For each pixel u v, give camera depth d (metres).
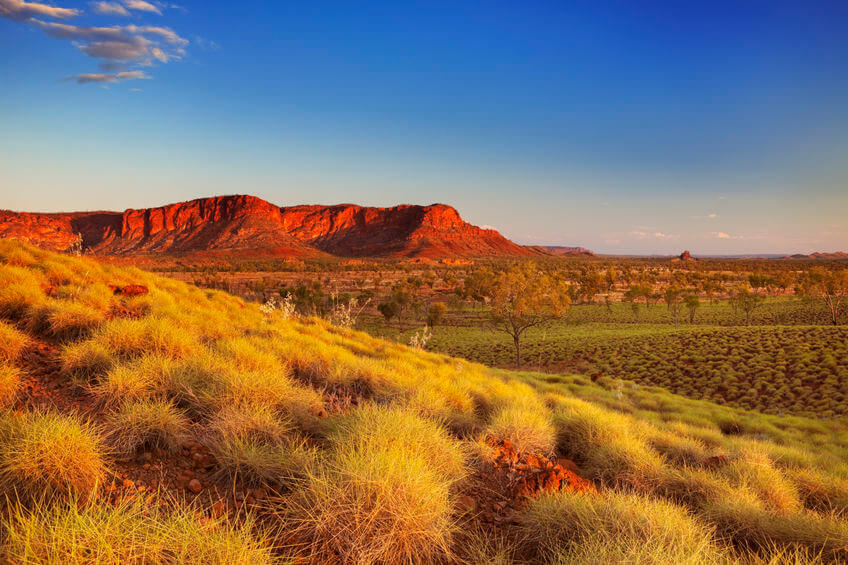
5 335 4.70
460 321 83.31
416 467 3.21
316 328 12.22
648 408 16.66
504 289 38.81
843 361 26.77
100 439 3.10
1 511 2.39
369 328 73.19
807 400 22.95
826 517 4.16
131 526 2.25
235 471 3.27
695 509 4.74
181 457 3.44
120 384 4.09
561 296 38.34
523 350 47.44
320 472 3.07
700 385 28.23
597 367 36.22
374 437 3.74
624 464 5.59
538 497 3.77
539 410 7.80
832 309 62.78
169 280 12.66
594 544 2.83
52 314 5.88
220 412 4.05
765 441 11.03
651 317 79.00
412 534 2.73
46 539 2.06
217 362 5.32
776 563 3.14
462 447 4.72
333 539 2.63
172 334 5.91
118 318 6.48
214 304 11.78
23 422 2.91
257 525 2.78
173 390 4.43
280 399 4.64
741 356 32.19
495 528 3.46
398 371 8.37
